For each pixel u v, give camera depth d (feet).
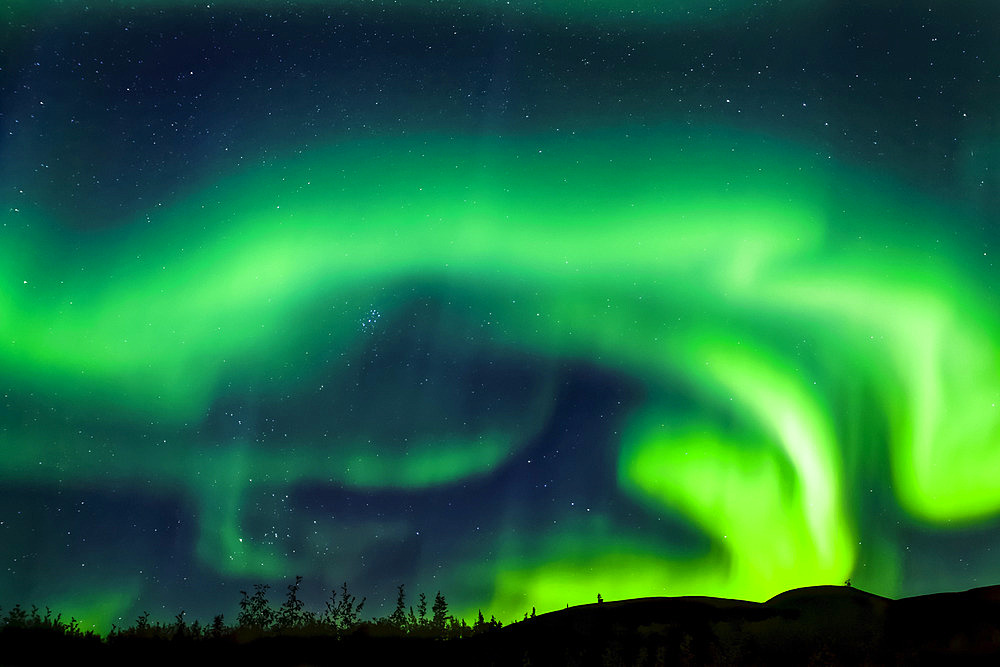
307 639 39.70
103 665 35.19
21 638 39.11
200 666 35.40
